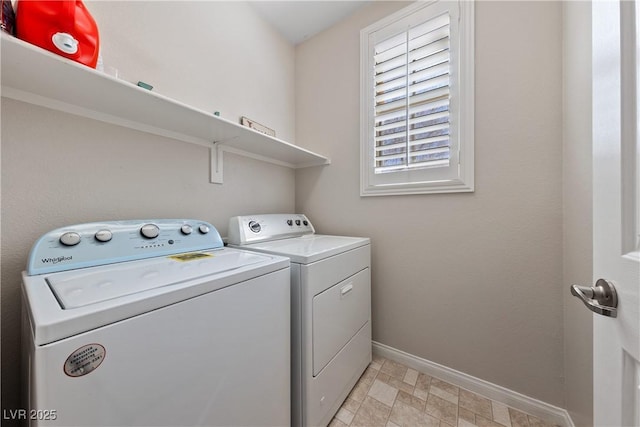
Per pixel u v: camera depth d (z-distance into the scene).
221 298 0.69
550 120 1.14
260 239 1.38
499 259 1.28
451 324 1.42
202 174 1.40
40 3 0.65
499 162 1.27
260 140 1.42
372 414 1.20
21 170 0.82
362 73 1.71
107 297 0.52
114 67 1.03
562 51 1.10
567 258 1.09
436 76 1.43
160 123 1.14
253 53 1.72
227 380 0.70
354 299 1.38
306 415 1.00
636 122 0.45
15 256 0.81
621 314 0.47
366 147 1.71
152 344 0.54
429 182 1.46
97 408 0.46
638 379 0.44
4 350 0.78
